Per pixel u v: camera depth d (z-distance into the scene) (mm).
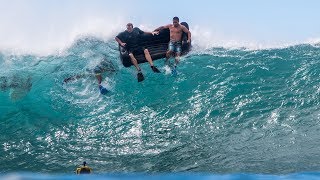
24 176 4598
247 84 10961
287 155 8367
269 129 9359
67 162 8766
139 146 9242
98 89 11289
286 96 10352
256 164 8117
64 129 9992
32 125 10180
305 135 9008
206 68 11789
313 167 7734
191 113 10211
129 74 11781
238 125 9641
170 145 9180
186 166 8297
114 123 10117
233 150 8781
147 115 10297
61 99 11086
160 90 11164
